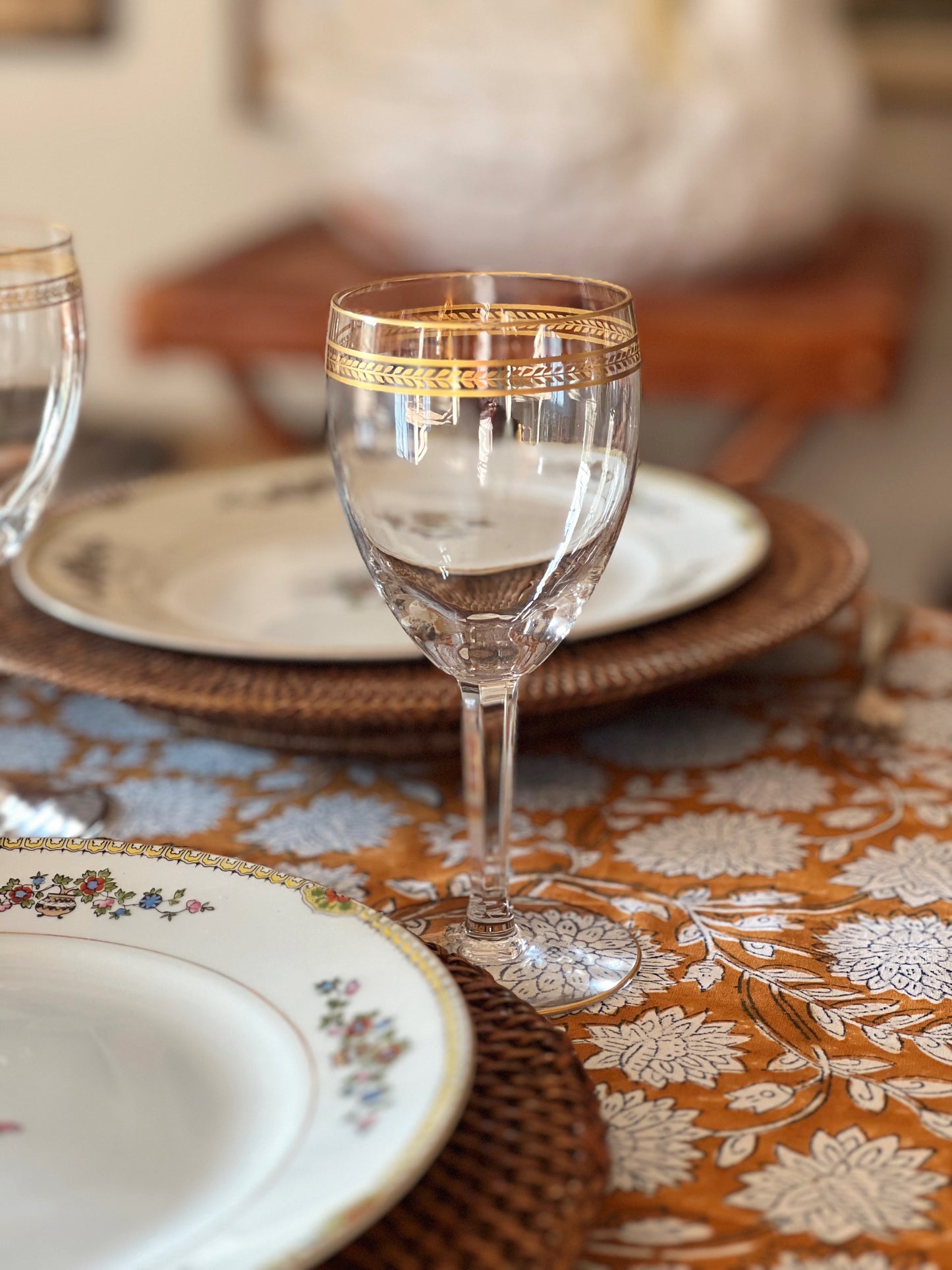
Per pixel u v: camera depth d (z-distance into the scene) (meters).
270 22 2.13
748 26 1.49
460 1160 0.29
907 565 2.18
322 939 0.35
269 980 0.34
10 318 0.46
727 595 0.59
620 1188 0.31
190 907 0.37
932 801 0.51
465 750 0.41
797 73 1.50
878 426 2.12
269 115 2.20
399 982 0.33
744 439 1.58
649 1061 0.36
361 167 1.52
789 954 0.41
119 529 0.69
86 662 0.53
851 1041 0.37
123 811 0.51
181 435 2.44
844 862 0.47
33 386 0.47
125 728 0.59
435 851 0.48
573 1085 0.31
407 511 0.36
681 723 0.59
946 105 1.92
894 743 0.56
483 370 0.35
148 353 1.69
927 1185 0.31
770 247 1.58
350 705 0.48
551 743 0.57
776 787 0.53
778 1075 0.35
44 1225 0.28
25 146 2.32
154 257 2.35
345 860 0.48
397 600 0.38
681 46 1.49
